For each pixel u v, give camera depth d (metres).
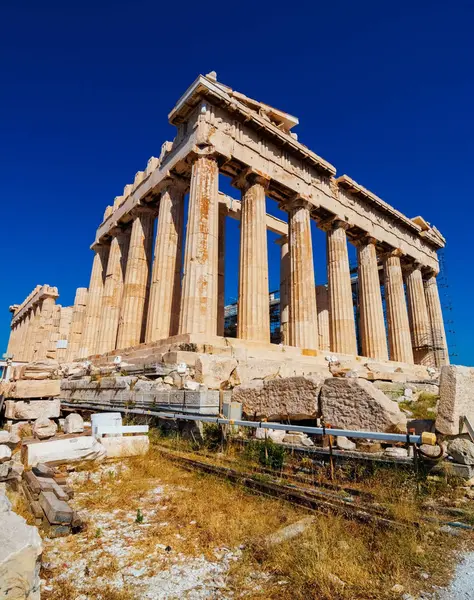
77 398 13.78
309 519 4.29
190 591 3.11
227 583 3.23
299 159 21.16
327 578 3.15
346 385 6.87
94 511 4.83
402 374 16.38
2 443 7.46
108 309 23.31
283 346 16.08
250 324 16.36
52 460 6.48
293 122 21.03
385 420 6.25
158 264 18.22
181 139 18.33
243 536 4.07
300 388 7.66
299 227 20.25
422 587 3.05
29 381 10.42
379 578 3.21
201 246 15.48
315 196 21.44
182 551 3.78
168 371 11.23
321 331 28.80
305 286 19.14
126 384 11.01
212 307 15.09
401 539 3.66
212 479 5.82
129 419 10.20
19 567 2.54
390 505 4.38
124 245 25.08
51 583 3.20
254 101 19.28
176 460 6.93
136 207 22.08
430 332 30.12
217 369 11.41
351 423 6.70
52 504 4.41
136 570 3.42
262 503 4.86
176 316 18.62
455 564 3.38
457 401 5.66
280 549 3.63
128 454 7.41
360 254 25.31
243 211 18.62
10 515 3.03
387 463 5.45
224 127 17.67
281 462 6.18
